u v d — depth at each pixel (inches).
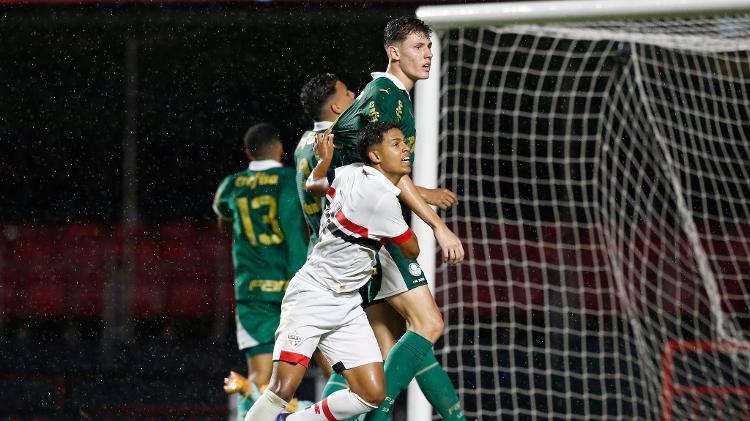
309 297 599.2
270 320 839.1
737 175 1601.9
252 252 846.5
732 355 1019.9
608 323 1536.7
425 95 781.9
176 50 2237.9
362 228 589.3
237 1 2144.4
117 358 1881.2
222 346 2000.5
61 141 2310.5
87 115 2309.3
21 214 2301.9
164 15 2156.7
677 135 1478.8
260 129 860.6
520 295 1611.7
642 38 857.5
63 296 2111.2
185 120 2274.9
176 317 2076.8
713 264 1464.1
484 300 1615.4
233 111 2273.6
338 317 596.1
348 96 716.0
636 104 1079.0
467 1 1700.3
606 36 856.3
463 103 1772.9
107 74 2293.3
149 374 1711.4
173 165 2277.3
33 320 2085.4
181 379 1672.0
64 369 1747.0
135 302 2087.8
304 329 596.4
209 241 2172.7
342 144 639.8
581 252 1592.0
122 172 2329.0
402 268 618.8
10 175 2313.0
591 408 1365.7
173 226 2190.0
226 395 1529.3
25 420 1338.6
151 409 1389.0
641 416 1296.8
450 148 1612.9
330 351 600.4
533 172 970.7
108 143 2326.5
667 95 1518.2
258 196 847.1
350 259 594.2
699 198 1568.7
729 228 1528.1
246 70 2244.1
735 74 1409.9
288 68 2225.6
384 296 623.2
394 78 633.0
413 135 638.5
